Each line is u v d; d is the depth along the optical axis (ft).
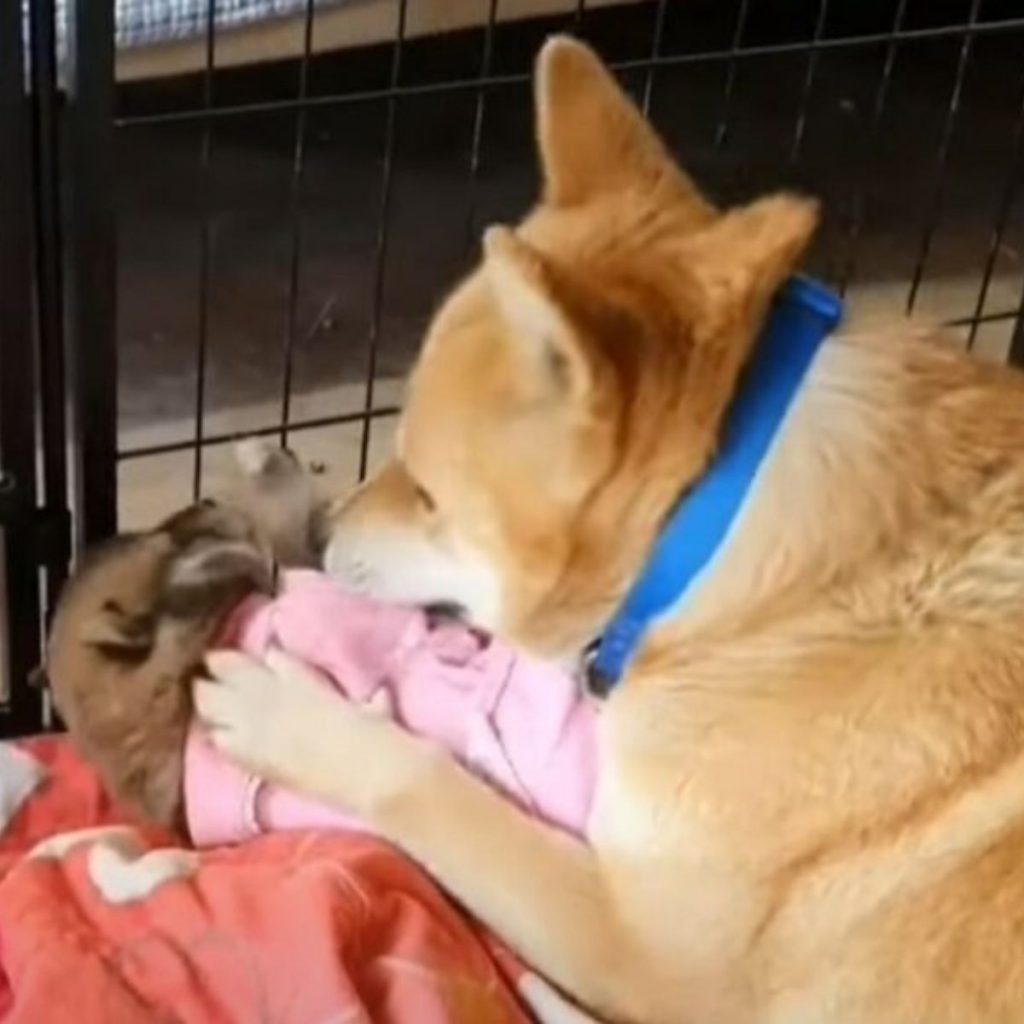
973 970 2.44
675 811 2.50
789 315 2.43
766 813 2.47
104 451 3.13
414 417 2.47
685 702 2.51
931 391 2.46
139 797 2.89
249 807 2.81
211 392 4.14
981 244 4.86
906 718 2.44
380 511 2.62
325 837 2.75
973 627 2.44
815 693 2.46
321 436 4.06
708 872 2.50
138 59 4.18
